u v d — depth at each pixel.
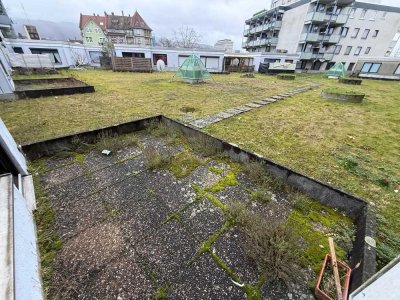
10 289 0.90
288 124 5.10
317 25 24.31
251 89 10.57
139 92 8.71
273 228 1.86
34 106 5.89
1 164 2.35
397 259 0.88
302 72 25.77
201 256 1.72
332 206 2.30
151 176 2.81
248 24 36.59
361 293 1.03
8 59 13.54
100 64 21.08
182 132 4.13
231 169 3.03
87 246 1.77
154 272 1.58
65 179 2.66
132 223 2.04
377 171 3.10
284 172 2.64
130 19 43.75
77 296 1.40
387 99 9.05
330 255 1.69
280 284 1.53
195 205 2.31
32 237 1.65
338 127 5.05
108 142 3.52
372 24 25.19
